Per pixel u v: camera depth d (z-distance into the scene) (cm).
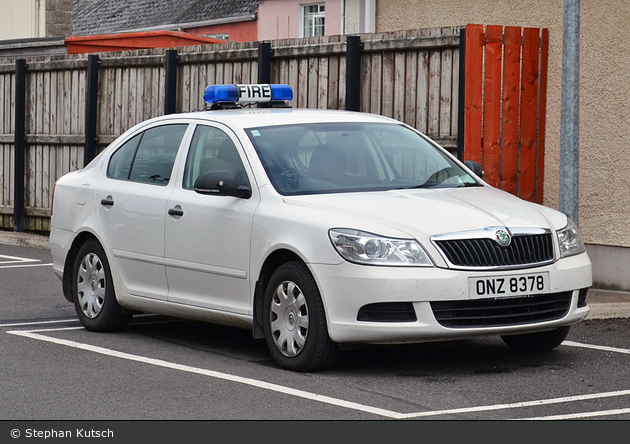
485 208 729
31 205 1634
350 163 789
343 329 679
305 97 1271
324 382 683
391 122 862
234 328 916
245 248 746
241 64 1342
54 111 1588
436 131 1138
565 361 760
